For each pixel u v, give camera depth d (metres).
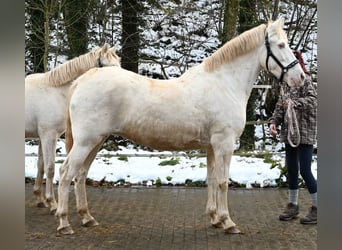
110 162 7.86
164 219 5.31
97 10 10.83
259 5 10.13
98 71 4.65
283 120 5.12
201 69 4.79
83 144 4.54
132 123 4.54
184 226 5.02
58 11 10.16
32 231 4.83
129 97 4.51
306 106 4.88
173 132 4.59
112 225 5.05
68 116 4.73
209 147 4.83
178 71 11.45
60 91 5.54
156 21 11.69
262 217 5.40
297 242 4.46
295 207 5.26
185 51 11.51
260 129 10.56
